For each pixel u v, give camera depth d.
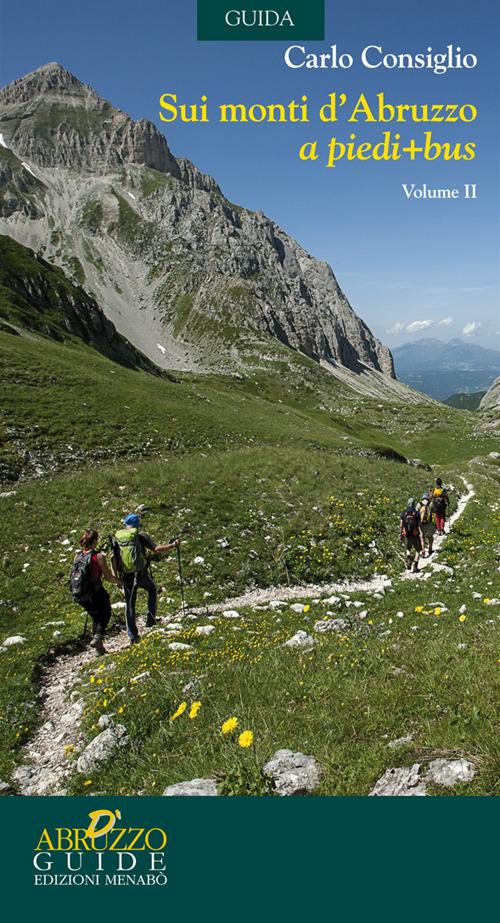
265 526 22.98
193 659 10.75
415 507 22.05
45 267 97.94
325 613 14.92
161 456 41.84
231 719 6.12
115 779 7.07
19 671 11.87
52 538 20.48
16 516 22.03
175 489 25.28
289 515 24.25
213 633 13.05
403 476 37.16
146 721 8.20
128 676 10.33
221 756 6.55
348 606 16.00
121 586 13.70
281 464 30.70
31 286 87.56
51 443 38.31
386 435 130.88
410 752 5.77
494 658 7.84
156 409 53.12
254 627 13.63
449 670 7.58
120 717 8.46
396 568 21.52
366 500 27.95
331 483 29.22
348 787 5.56
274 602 16.48
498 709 6.10
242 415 69.88
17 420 40.03
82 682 11.11
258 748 6.53
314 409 166.38
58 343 76.50
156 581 17.98
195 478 26.95
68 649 13.63
